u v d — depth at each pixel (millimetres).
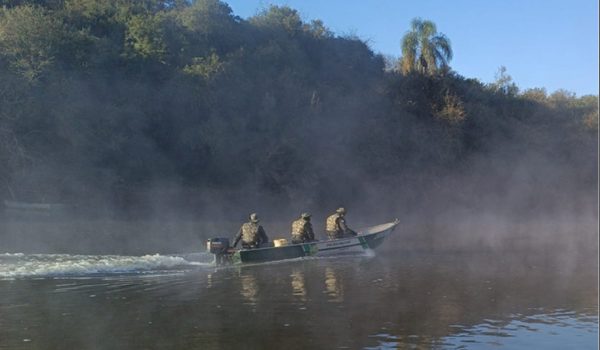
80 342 8273
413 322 9438
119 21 44625
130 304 10523
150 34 42406
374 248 18422
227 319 9523
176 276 13539
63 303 10562
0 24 35656
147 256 16234
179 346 8148
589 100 57281
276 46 50844
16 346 8086
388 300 11008
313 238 17422
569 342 8469
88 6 44656
